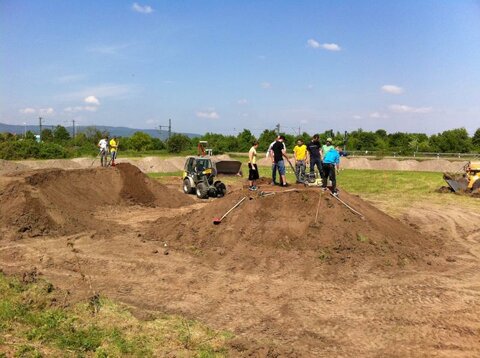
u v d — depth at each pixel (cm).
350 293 880
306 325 736
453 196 2330
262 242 1131
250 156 1372
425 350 657
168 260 1079
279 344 668
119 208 1827
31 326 689
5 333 659
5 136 5369
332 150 1305
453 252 1211
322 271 995
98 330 683
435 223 1625
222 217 1236
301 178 1617
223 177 3042
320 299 848
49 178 1738
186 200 2056
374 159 5053
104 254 1126
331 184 1380
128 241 1252
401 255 1091
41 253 1123
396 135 6831
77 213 1506
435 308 810
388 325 740
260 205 1220
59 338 646
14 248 1156
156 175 3725
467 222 1647
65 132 8219
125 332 683
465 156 5459
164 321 731
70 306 777
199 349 636
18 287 841
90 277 961
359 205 1280
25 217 1331
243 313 782
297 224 1150
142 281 941
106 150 2681
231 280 948
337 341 683
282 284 924
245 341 665
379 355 642
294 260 1048
